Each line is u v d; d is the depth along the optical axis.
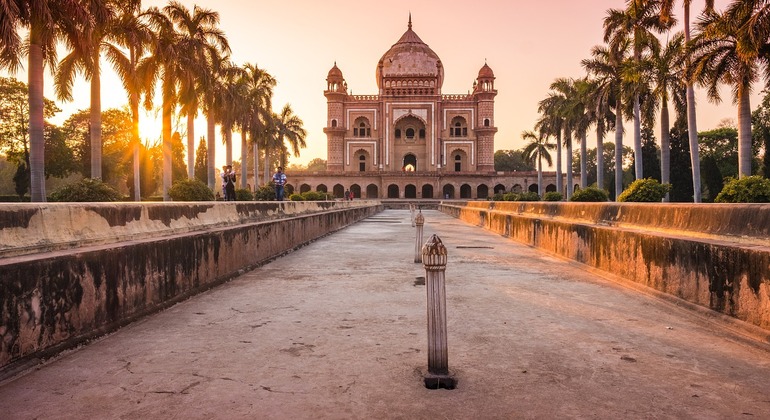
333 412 2.92
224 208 9.87
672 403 3.03
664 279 6.11
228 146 33.56
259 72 42.97
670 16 26.55
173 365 3.75
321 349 4.13
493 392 3.21
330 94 72.38
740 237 5.32
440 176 69.19
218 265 7.41
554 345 4.23
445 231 19.28
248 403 3.05
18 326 3.61
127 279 5.03
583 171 40.41
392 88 72.50
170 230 7.10
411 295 6.41
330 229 18.06
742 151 20.75
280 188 21.86
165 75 25.69
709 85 21.75
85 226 5.20
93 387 3.32
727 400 3.08
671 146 44.19
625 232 7.30
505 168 106.00
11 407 3.00
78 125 50.28
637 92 28.61
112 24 20.80
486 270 8.70
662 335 4.54
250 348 4.17
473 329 4.75
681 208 6.71
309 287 7.02
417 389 3.26
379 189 69.75
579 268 8.95
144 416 2.88
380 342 4.33
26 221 4.41
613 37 29.38
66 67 20.78
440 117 73.12
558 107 44.81
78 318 4.27
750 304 4.53
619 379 3.43
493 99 72.50
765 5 17.05
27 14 15.61
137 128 23.73
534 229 13.04
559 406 2.99
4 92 40.56
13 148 42.44
